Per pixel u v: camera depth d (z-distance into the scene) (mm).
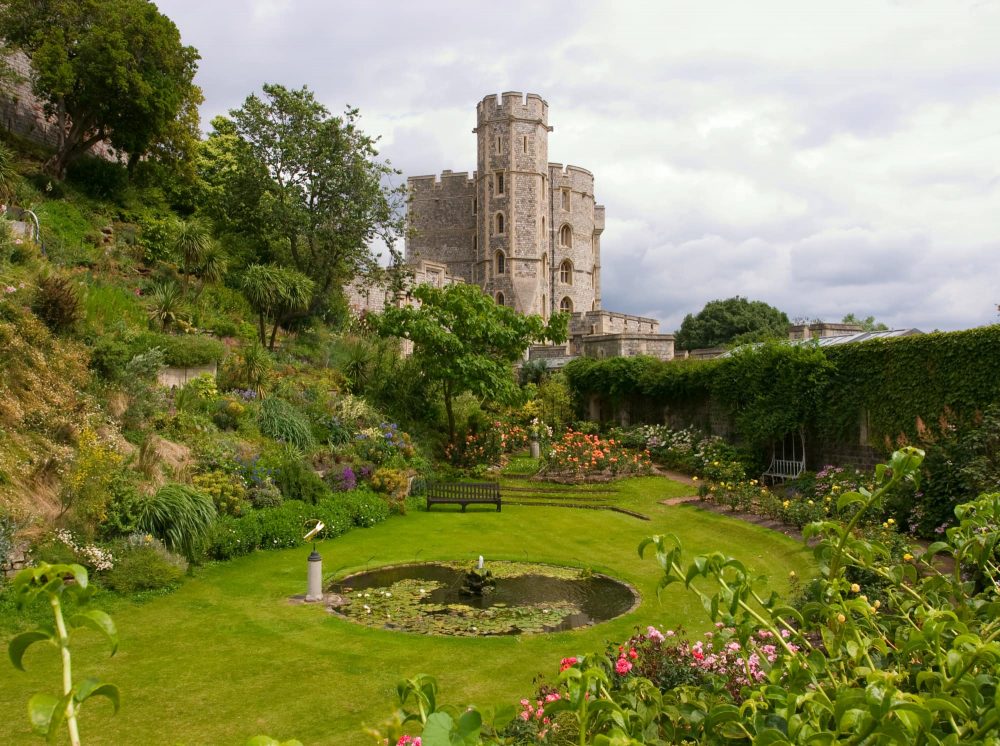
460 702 6301
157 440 12891
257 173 26297
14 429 10242
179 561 10031
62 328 13445
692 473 20625
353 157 27344
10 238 15047
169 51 24219
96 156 26047
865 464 15852
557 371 32156
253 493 13062
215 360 17281
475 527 14695
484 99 52406
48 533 8930
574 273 57375
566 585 10492
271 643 7805
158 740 5617
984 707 2031
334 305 29922
